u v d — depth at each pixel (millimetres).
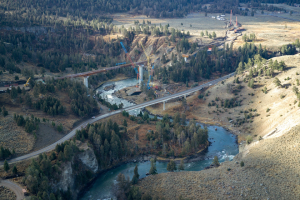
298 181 165125
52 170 171875
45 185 157625
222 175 181750
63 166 177500
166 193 169500
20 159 180500
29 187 155000
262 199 156750
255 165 184875
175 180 181500
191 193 167250
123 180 175250
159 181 182375
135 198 165500
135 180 181875
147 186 178250
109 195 179250
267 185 166500
